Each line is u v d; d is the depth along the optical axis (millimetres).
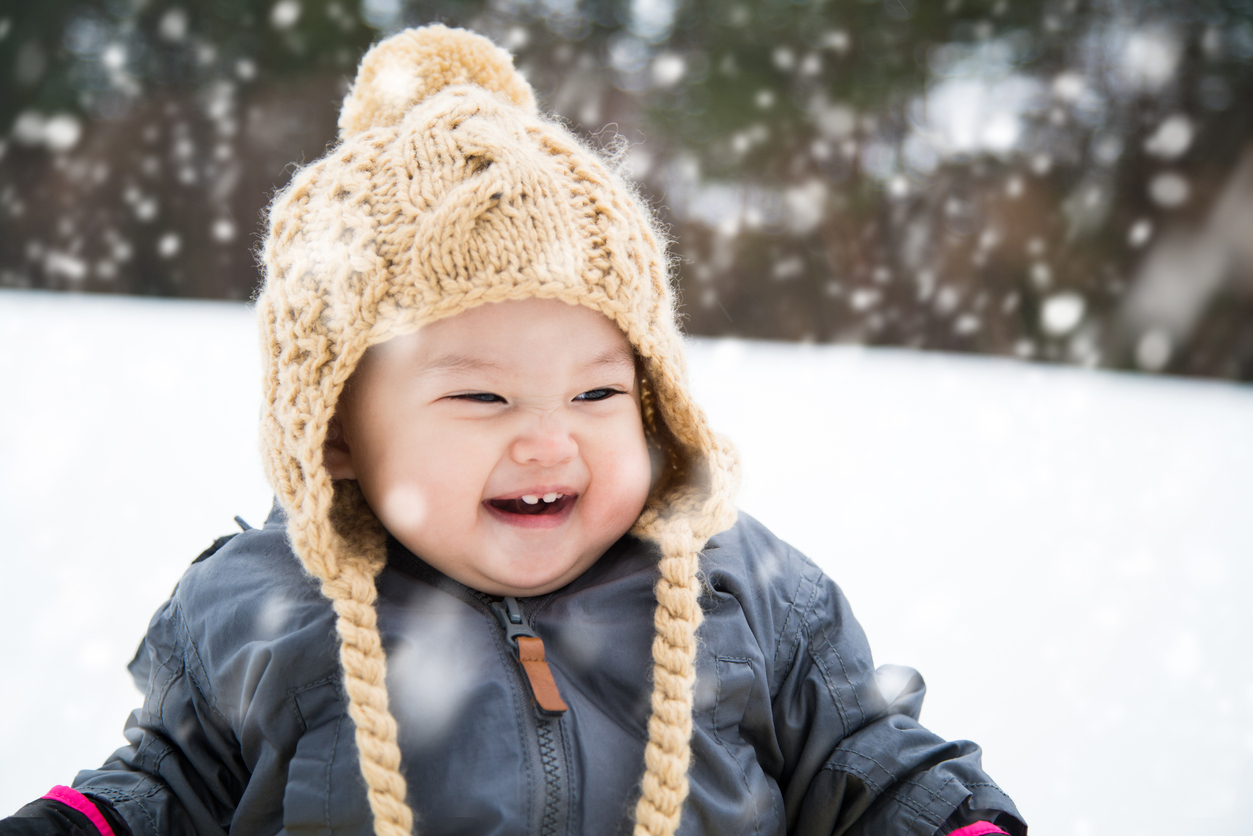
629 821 888
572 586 1033
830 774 982
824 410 3361
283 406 945
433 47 1084
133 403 2947
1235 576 2035
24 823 895
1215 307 4641
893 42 5609
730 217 5562
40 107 5355
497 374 901
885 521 2285
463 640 951
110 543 1944
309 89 5621
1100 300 4875
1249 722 1500
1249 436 3215
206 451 2525
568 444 917
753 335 5324
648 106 5680
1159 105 5109
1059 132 5270
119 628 1614
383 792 833
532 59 5754
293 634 951
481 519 941
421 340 908
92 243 5219
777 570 1104
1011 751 1421
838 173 5566
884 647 1698
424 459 917
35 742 1317
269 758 928
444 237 879
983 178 5293
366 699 864
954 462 2820
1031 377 4207
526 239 893
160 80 5527
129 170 5344
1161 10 5211
